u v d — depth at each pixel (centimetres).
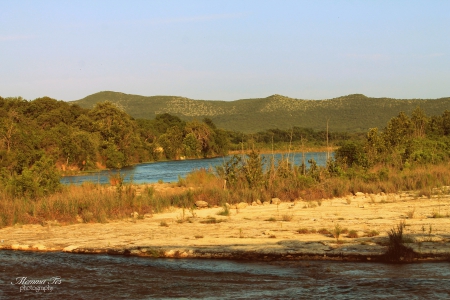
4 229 1659
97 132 6775
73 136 5669
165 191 2464
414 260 1077
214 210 1945
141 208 1941
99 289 964
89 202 1917
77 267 1133
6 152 3469
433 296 843
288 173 2522
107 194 2070
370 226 1431
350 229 1392
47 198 2014
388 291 877
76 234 1516
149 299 895
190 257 1191
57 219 1786
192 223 1644
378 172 2727
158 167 6169
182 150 8450
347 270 1023
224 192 2214
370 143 3425
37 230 1619
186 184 2880
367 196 2219
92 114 7419
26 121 6988
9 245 1362
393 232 1177
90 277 1048
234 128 19675
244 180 2434
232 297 884
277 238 1312
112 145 6350
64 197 1997
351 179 2581
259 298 871
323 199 2167
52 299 912
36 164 2319
